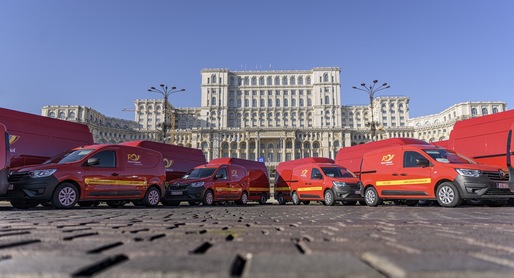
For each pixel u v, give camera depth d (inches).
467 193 393.4
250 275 58.0
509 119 503.2
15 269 64.9
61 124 543.5
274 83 5270.7
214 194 566.6
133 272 61.6
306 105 5172.2
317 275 58.2
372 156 527.5
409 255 77.3
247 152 4530.0
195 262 71.3
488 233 133.3
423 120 5285.4
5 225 174.6
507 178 417.7
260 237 124.5
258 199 821.2
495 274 58.4
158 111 5191.9
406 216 260.1
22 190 365.1
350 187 568.7
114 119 4977.9
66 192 387.9
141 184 468.1
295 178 700.0
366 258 78.3
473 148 550.0
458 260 70.7
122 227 165.6
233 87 5246.1
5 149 369.1
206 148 4589.1
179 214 293.0
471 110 4439.0
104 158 432.8
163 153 721.6
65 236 123.3
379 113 5108.3
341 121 5029.5
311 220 215.9
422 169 440.5
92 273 62.7
